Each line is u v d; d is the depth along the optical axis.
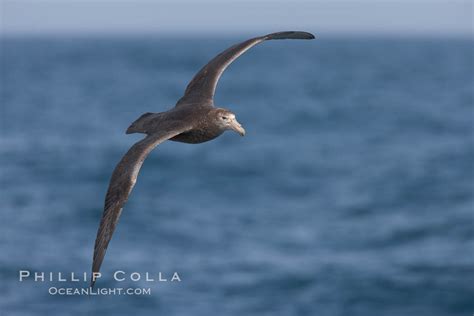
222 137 51.69
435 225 28.70
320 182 38.12
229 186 37.25
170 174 40.12
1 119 63.16
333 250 25.86
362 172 40.59
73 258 24.88
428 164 42.47
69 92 95.00
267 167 42.19
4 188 35.81
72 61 191.25
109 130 56.72
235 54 11.32
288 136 54.88
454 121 62.91
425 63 192.00
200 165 42.56
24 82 113.69
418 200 33.44
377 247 26.27
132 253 25.28
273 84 108.44
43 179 38.09
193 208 32.19
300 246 26.36
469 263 24.08
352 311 20.98
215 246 26.20
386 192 35.19
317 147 49.59
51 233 27.92
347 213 31.28
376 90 99.38
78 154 45.47
